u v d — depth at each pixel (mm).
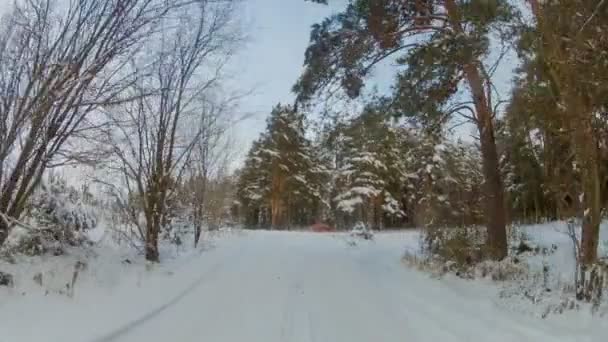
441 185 15469
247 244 16953
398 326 6430
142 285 7715
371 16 11906
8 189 5895
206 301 7375
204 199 17219
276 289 8672
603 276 7008
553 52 7055
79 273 7012
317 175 44625
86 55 6184
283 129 40656
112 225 10680
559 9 7031
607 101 7035
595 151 7098
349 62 12172
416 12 12398
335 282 9703
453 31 10734
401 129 13047
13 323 4855
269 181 42188
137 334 5449
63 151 6469
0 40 5750
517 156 16391
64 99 6082
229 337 5680
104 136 8492
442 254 11000
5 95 5703
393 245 17688
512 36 9461
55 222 7758
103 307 6125
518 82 9883
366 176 36312
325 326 6344
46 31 5945
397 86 11969
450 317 6840
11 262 6465
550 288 7953
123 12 6426
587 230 7141
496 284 8820
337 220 38688
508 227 13805
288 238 21078
